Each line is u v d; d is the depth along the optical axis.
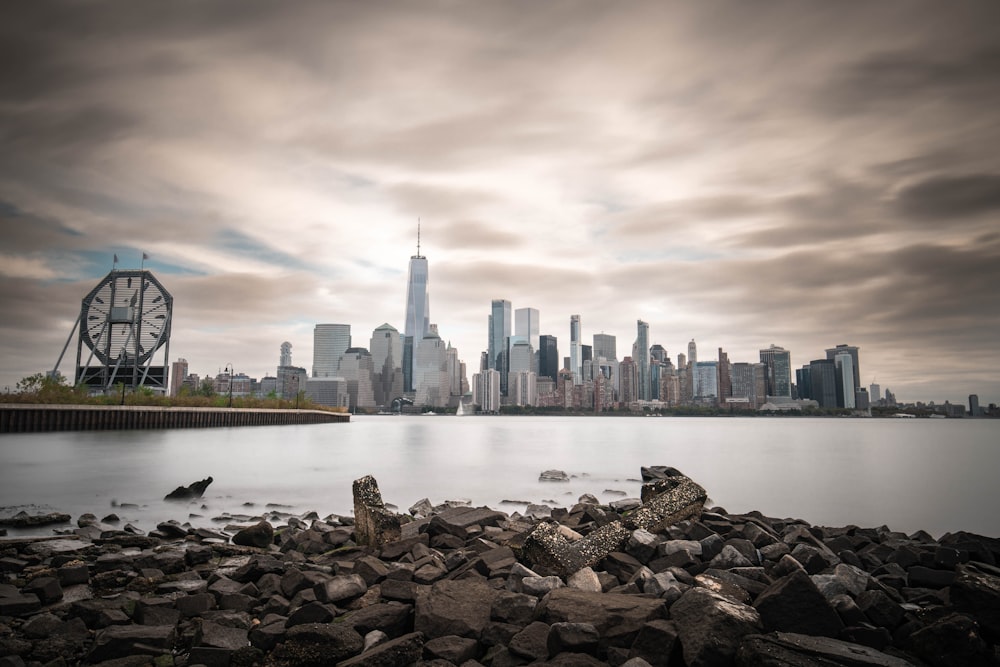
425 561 13.46
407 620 10.01
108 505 29.16
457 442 103.12
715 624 8.31
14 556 15.91
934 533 25.92
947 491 40.12
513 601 9.77
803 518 29.33
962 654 8.12
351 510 28.64
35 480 40.62
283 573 13.47
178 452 67.81
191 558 15.29
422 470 50.72
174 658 9.08
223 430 134.25
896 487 42.34
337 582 11.09
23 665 8.53
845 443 114.19
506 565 12.85
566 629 8.44
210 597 11.29
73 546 17.17
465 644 9.02
